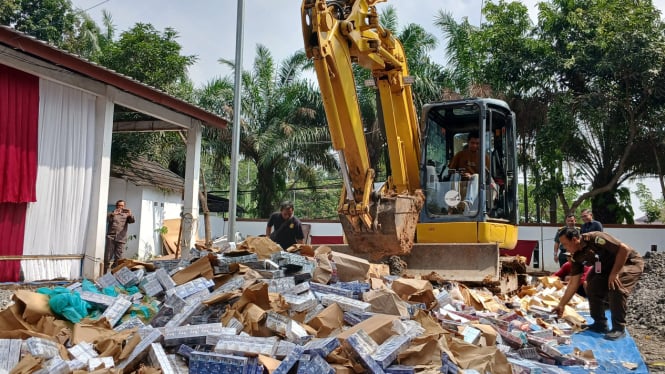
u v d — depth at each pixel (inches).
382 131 368.8
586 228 453.4
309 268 238.1
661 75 758.5
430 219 357.1
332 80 278.2
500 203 384.8
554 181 835.4
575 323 302.2
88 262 376.8
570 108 797.9
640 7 801.6
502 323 239.0
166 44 784.9
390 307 197.3
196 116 455.5
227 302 187.6
